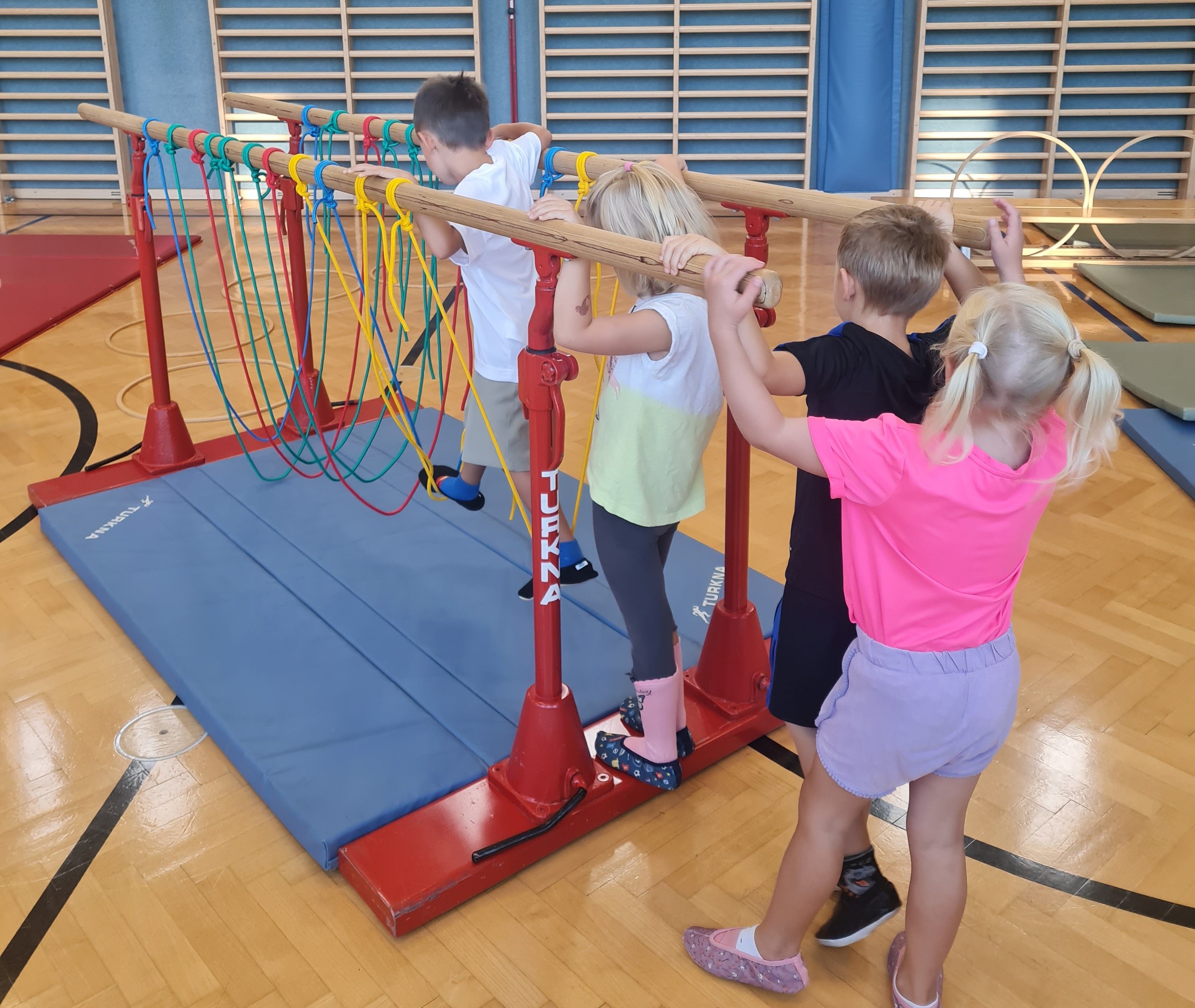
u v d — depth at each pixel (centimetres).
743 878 173
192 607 241
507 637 231
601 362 175
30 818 186
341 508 291
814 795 139
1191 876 173
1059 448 121
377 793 182
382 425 350
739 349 119
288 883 172
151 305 299
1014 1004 151
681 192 157
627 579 173
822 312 504
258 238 662
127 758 201
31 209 748
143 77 754
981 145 760
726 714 205
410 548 269
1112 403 115
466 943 161
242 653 224
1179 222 554
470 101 224
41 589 261
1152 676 226
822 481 142
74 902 168
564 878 173
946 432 117
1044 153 743
